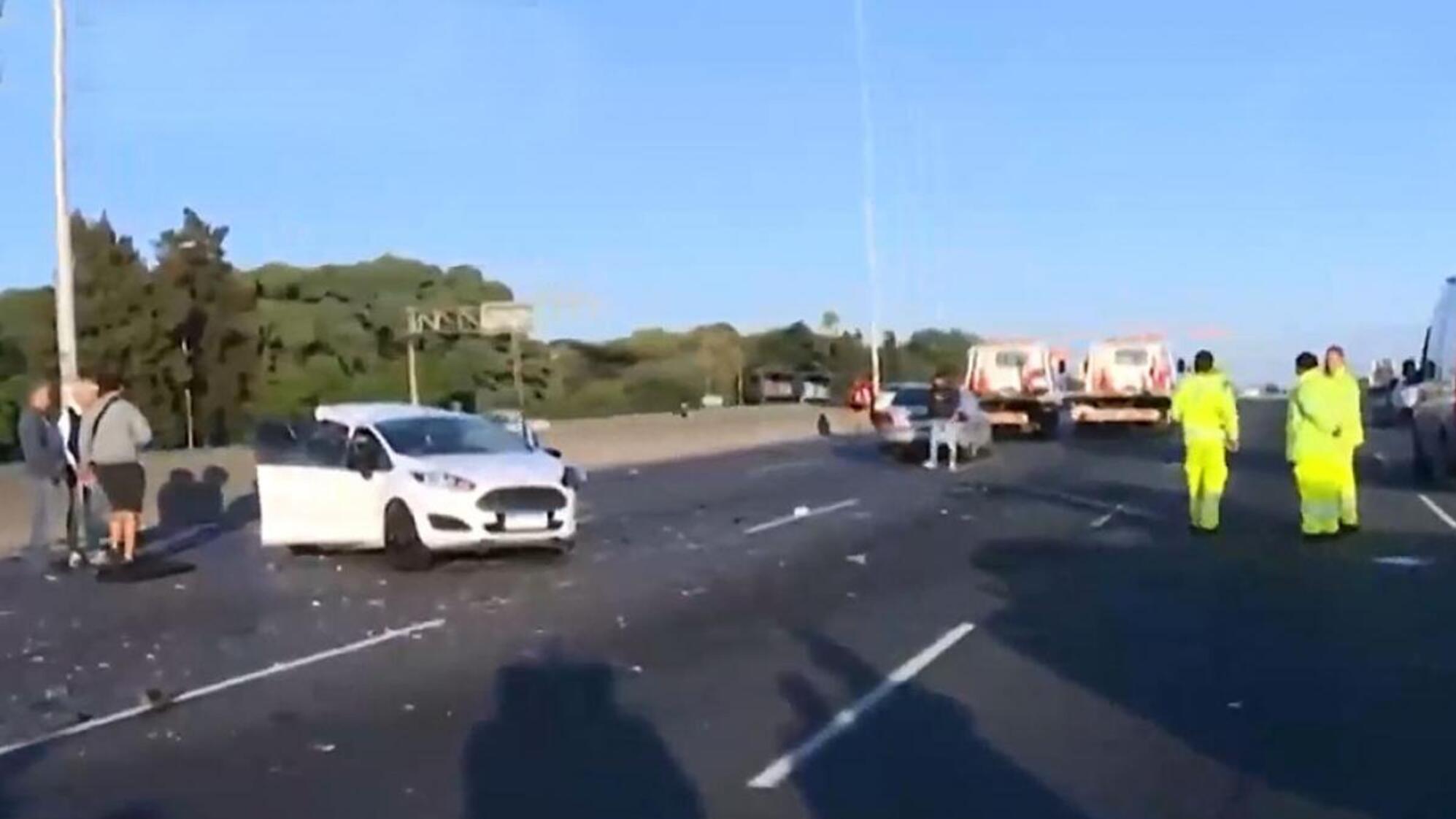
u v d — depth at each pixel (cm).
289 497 2131
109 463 2008
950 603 1584
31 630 1549
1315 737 980
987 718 1043
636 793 868
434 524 1941
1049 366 5306
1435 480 3066
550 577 1869
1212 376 2203
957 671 1214
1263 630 1388
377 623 1547
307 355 7119
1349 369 2102
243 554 2223
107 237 5834
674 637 1406
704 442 5178
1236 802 830
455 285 8331
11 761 987
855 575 1820
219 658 1365
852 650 1314
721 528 2400
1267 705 1078
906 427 4141
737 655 1306
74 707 1159
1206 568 1830
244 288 6275
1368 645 1307
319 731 1053
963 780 881
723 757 946
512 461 2014
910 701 1103
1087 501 2777
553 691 1168
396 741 1016
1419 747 950
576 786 885
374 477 2027
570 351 9381
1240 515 2467
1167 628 1408
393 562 1991
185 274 6016
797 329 10675
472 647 1385
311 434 2141
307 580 1911
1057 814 812
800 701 1110
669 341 9625
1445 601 1536
